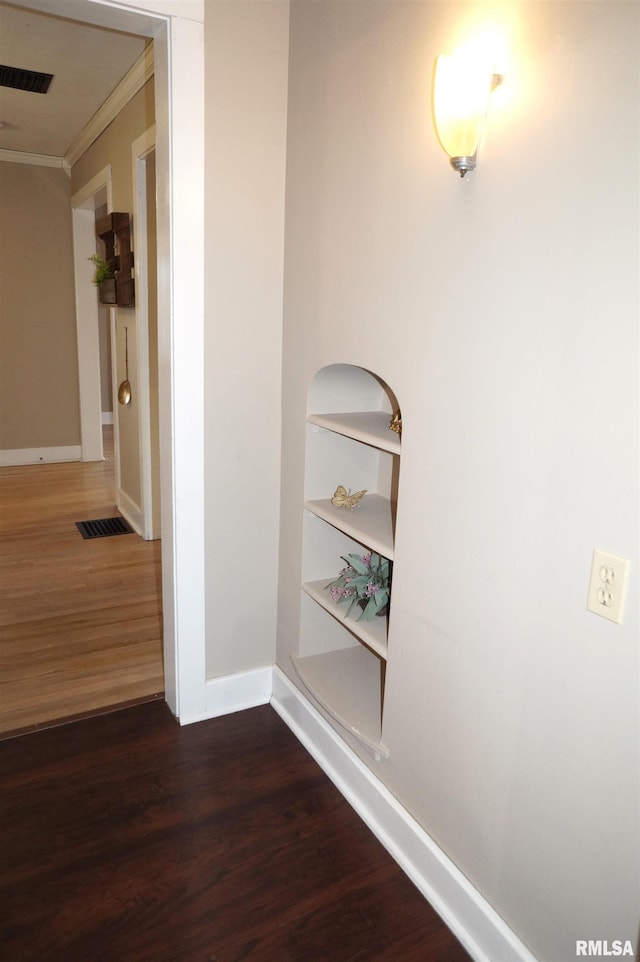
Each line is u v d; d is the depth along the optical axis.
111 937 1.60
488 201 1.35
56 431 6.00
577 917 1.34
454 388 1.50
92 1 1.77
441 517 1.58
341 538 2.36
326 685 2.22
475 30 1.35
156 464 4.10
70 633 3.03
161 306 2.14
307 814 2.02
